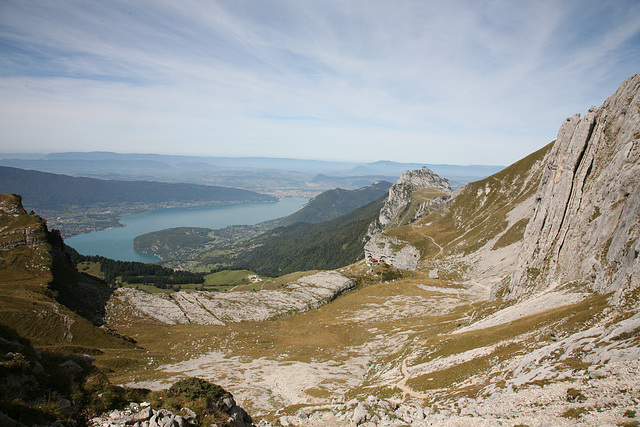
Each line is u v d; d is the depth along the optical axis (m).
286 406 62.75
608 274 64.50
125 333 134.00
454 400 44.59
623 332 37.12
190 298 187.25
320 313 173.62
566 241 89.25
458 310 139.38
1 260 143.62
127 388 30.28
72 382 26.73
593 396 29.56
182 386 33.81
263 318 168.50
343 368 94.06
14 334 28.22
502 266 183.12
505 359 52.16
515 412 33.25
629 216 65.12
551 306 71.38
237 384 79.88
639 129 77.00
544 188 109.38
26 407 21.70
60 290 143.12
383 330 129.50
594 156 90.81
